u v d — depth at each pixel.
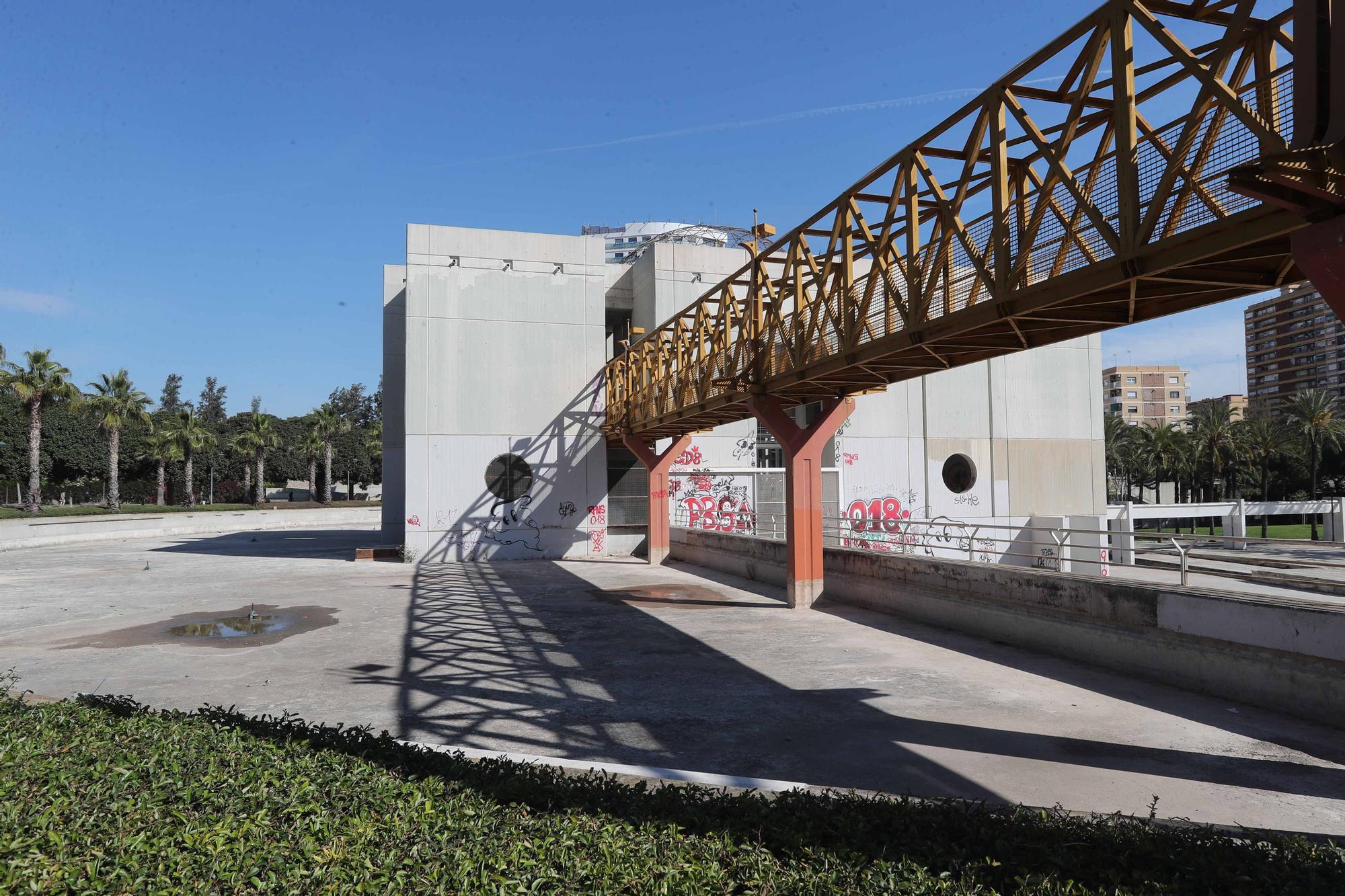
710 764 6.50
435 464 24.52
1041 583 10.94
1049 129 8.48
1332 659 7.29
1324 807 5.48
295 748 5.14
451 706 8.39
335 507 62.66
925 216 11.14
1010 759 6.56
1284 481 65.38
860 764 6.48
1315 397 59.28
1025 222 9.01
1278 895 3.32
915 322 10.07
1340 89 4.57
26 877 3.14
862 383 14.26
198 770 4.56
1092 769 6.30
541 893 3.22
